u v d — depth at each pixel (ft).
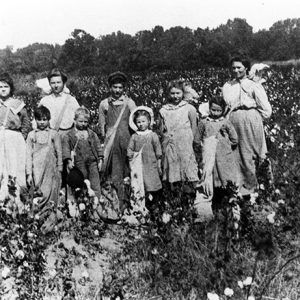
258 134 18.17
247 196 18.19
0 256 13.66
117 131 19.21
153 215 15.79
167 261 13.23
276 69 67.62
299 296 11.98
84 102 47.09
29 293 11.91
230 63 18.47
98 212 18.26
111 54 116.88
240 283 11.41
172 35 122.42
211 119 17.97
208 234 13.94
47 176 17.24
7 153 17.95
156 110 37.63
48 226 16.53
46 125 17.57
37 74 102.01
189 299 12.17
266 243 12.57
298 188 16.58
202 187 17.94
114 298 11.83
